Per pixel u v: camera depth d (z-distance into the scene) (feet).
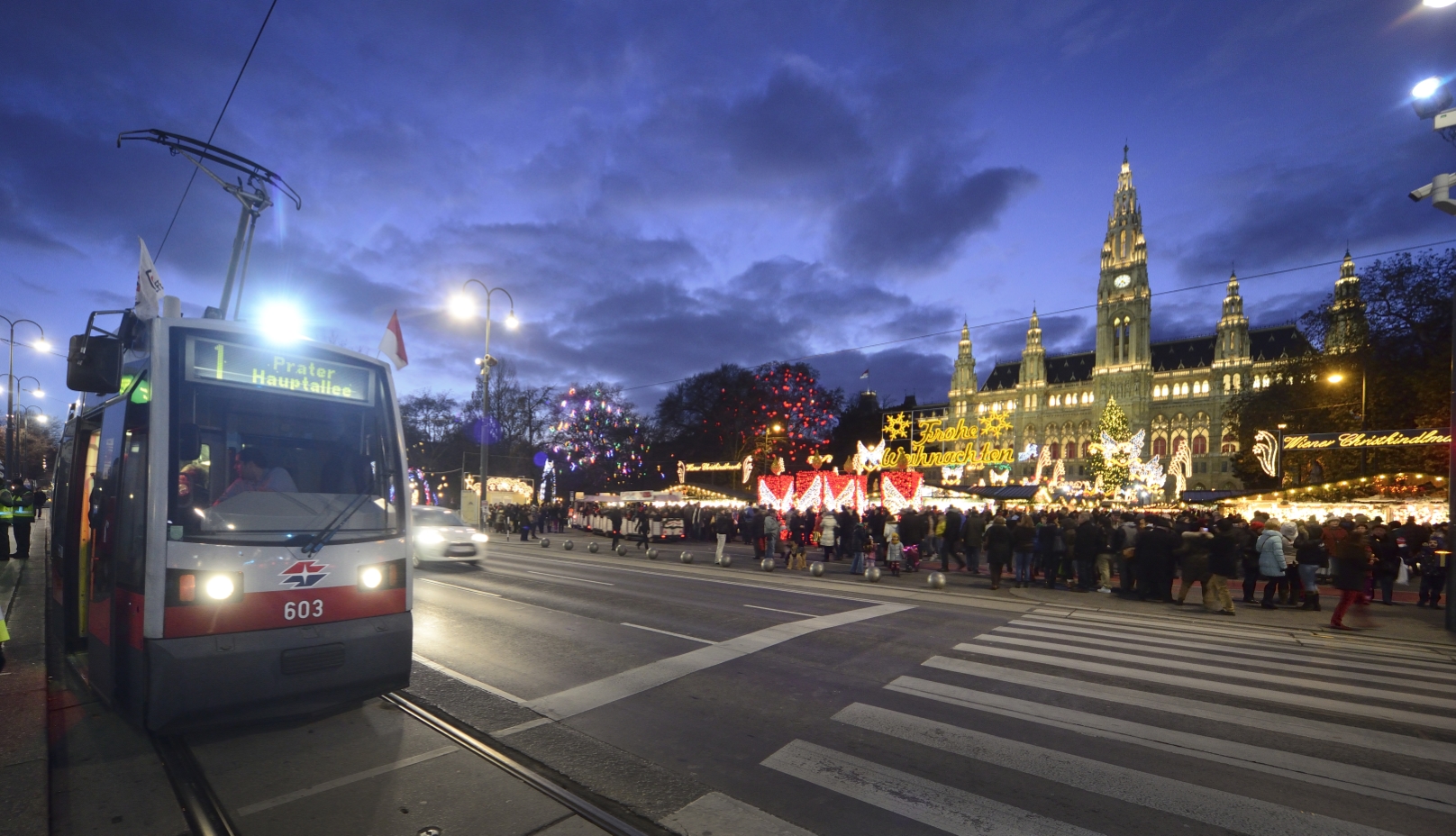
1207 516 69.46
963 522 68.03
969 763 17.61
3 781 14.32
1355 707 22.97
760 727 19.95
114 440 19.16
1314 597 46.83
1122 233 381.60
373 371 20.71
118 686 16.89
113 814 14.06
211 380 17.81
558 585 47.98
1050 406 397.60
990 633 34.50
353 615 18.30
